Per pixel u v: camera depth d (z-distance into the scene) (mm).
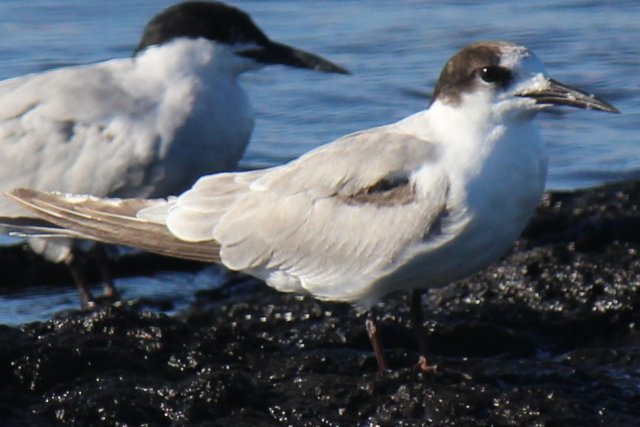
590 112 19453
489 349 12375
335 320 12602
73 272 14438
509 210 11016
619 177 17406
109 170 13938
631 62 21078
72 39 22109
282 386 11250
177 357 11695
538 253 13367
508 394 10789
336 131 18953
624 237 13609
